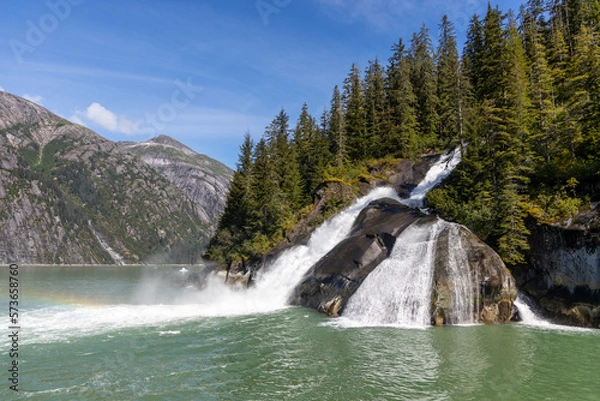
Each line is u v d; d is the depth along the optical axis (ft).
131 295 149.59
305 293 107.04
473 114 163.73
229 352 59.57
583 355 57.06
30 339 67.72
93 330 74.74
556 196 91.91
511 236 89.92
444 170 163.32
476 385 45.42
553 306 82.38
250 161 214.28
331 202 152.46
